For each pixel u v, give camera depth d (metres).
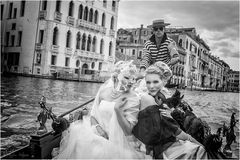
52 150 3.64
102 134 3.06
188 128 3.20
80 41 41.28
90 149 2.85
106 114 3.10
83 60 41.75
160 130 2.70
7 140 7.57
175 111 3.21
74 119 3.95
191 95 22.06
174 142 2.83
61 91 20.28
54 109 12.15
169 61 4.39
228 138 3.94
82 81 36.78
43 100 3.64
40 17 37.03
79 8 41.00
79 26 40.66
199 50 40.38
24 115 10.60
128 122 2.79
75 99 16.06
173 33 39.19
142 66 4.36
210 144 2.88
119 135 2.83
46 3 37.25
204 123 3.30
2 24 42.19
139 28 54.38
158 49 4.32
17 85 22.16
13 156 3.37
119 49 52.94
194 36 39.91
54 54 37.66
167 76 3.06
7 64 40.81
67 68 39.38
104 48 45.41
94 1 42.91
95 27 43.12
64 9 38.59
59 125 3.70
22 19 39.53
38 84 24.73
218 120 9.92
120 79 3.03
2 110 11.36
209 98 21.02
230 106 15.73
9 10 41.91
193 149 2.76
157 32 4.34
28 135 8.14
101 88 3.32
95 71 42.81
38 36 37.50
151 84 3.03
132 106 2.84
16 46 39.84
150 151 2.78
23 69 38.19
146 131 2.68
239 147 5.47
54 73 36.59
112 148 2.79
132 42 54.59
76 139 2.98
